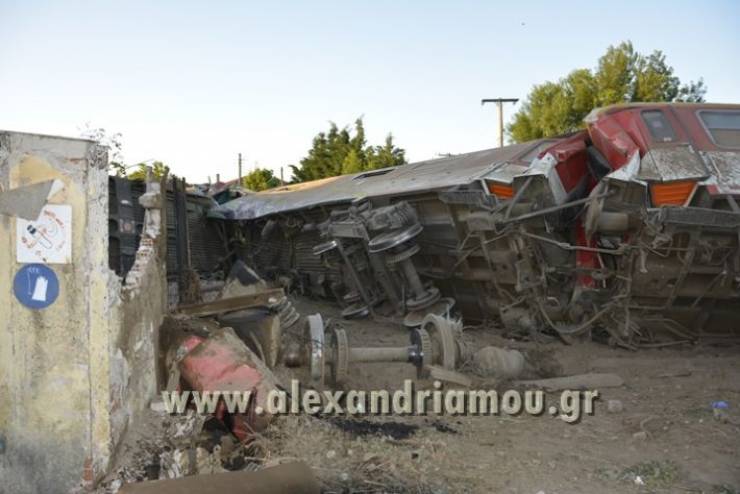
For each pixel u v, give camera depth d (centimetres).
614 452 518
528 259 915
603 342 940
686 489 442
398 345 954
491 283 1026
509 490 440
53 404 412
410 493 430
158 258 592
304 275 1584
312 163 4500
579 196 976
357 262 1187
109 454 421
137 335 491
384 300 1210
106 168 421
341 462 479
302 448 499
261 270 1816
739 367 782
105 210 421
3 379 414
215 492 379
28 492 413
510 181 892
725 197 792
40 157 407
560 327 941
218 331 585
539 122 3888
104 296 415
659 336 915
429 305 1088
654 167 833
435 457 495
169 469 439
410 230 1034
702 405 645
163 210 634
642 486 446
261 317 705
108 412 418
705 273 831
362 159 4288
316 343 660
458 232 998
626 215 816
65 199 407
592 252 913
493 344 941
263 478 401
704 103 934
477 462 493
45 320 411
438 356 721
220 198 2294
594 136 955
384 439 533
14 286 412
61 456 411
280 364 716
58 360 412
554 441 548
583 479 461
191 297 999
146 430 482
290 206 1555
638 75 3566
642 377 770
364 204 1145
